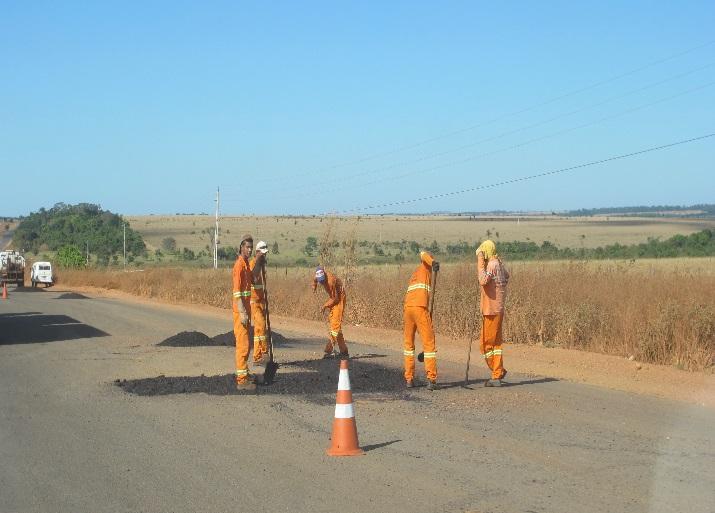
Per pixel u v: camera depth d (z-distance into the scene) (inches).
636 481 275.0
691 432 348.8
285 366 570.6
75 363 603.5
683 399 430.3
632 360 580.1
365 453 316.2
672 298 645.9
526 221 5315.0
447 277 850.8
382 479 280.1
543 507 247.9
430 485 272.1
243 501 257.9
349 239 1056.2
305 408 413.7
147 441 342.3
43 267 2404.0
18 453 323.9
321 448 327.0
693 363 549.3
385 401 428.8
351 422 317.7
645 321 615.2
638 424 365.7
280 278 1262.3
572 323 667.4
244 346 466.9
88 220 5438.0
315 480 280.2
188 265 2871.6
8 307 1305.4
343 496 261.4
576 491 263.9
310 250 3169.3
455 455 311.4
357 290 960.3
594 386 474.9
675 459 303.1
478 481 276.1
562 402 421.4
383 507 249.8
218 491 269.1
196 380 501.7
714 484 271.4
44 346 723.4
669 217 6092.5
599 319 668.1
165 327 918.4
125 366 583.5
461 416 386.9
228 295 1387.8
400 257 1850.4
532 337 692.1
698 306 603.2
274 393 458.6
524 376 516.4
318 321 991.0
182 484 278.1
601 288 740.0
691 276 773.3
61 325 943.0
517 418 381.1
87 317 1075.3
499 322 470.0
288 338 778.8
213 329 894.4
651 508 246.5
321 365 571.5
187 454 319.0
